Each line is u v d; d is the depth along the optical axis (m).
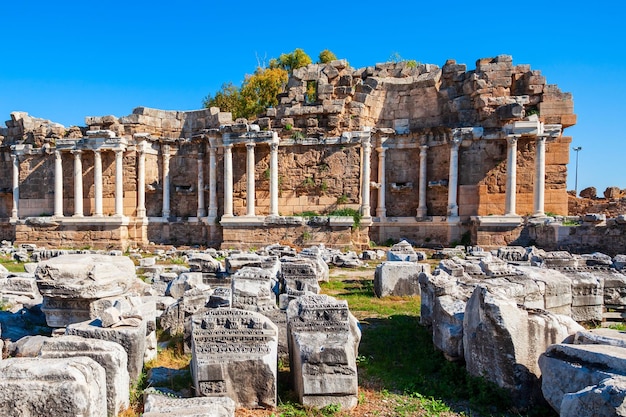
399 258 19.08
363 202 27.33
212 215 28.64
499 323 6.39
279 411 6.21
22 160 31.73
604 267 12.57
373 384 7.20
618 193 34.78
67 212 30.70
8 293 12.99
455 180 26.39
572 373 5.28
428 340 9.37
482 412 6.23
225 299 9.35
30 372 4.99
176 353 8.77
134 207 29.69
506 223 24.47
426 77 28.33
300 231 26.28
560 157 25.62
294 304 7.43
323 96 28.09
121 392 6.23
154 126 30.81
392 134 28.34
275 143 27.11
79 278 9.13
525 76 26.16
